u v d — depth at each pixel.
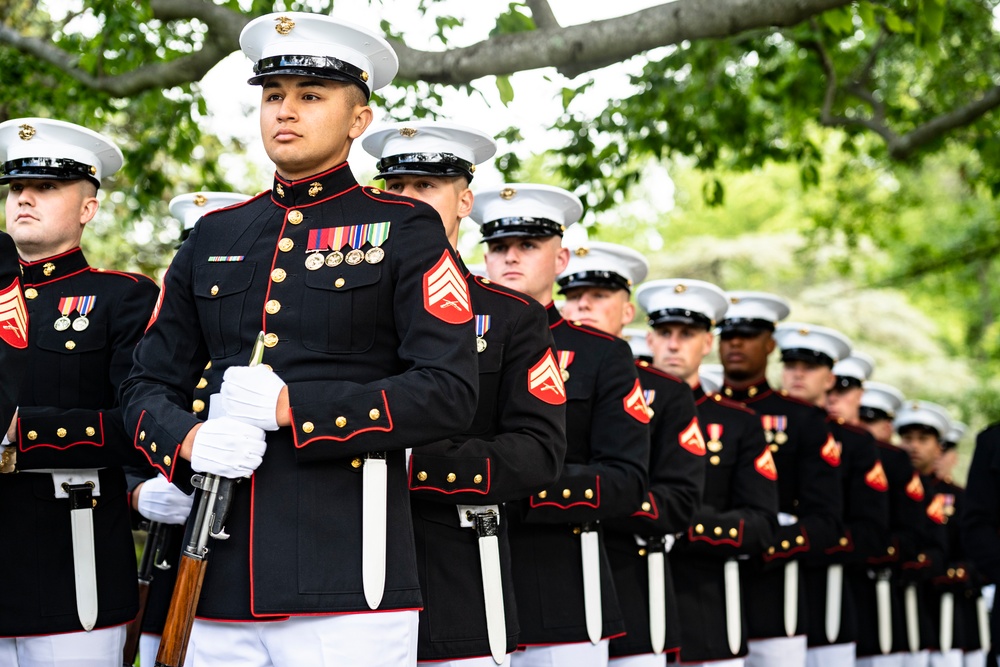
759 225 34.03
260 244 3.82
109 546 5.10
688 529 6.73
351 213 3.80
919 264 19.61
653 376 6.53
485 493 4.39
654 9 6.70
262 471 3.57
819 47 11.23
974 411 25.28
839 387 11.05
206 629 3.62
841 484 8.80
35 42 9.28
